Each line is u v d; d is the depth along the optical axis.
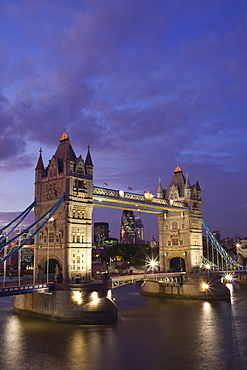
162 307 106.56
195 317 91.31
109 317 80.81
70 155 88.81
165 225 135.25
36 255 91.31
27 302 91.06
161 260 134.12
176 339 70.38
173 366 55.72
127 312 98.38
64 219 84.88
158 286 131.62
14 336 70.31
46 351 62.09
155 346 65.62
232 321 86.56
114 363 56.81
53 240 87.62
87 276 86.56
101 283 83.25
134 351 62.62
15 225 87.69
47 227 89.00
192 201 132.25
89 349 63.31
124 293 143.75
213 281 122.19
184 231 129.75
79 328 76.25
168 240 133.75
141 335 72.81
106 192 99.88
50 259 91.69
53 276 93.38
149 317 91.12
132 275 102.81
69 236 84.12
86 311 79.69
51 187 90.75
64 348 63.75
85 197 90.19
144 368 54.78
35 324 79.56
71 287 79.94
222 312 98.12
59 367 55.03
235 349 64.25
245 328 79.50
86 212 90.00
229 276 146.25
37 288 78.19
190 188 132.38
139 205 113.38
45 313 85.00
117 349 63.62
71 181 87.00
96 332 74.12
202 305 109.94
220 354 61.56
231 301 118.12
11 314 91.62
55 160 91.00
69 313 80.00
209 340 69.81
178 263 139.62
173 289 127.06
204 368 55.00
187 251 128.12
